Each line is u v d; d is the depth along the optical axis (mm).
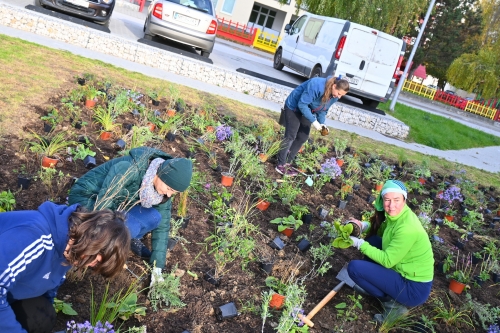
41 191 4285
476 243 6785
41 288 2387
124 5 25328
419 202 7965
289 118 6613
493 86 39281
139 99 7938
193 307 3533
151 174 3322
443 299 4855
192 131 7328
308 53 15727
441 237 6641
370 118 12836
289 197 5785
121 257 2166
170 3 12484
